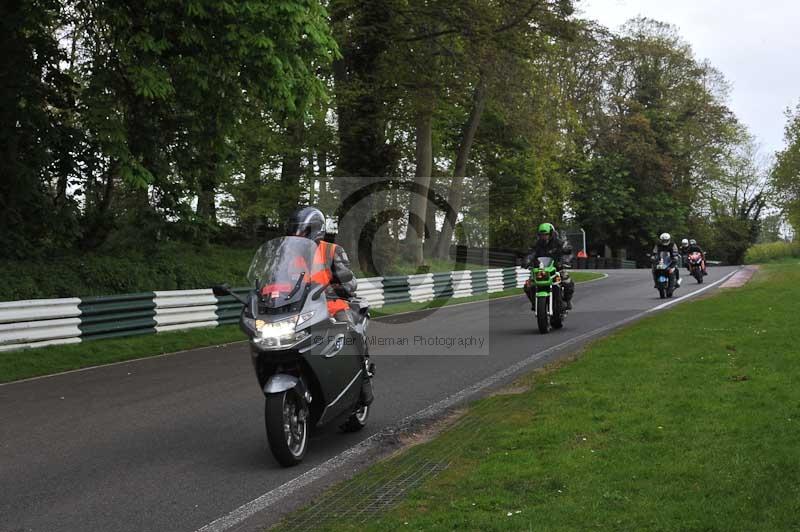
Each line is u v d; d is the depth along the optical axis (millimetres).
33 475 6422
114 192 21875
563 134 39938
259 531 5020
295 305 6457
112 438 7613
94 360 12898
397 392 9523
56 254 19828
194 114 17656
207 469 6469
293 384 6320
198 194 21391
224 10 14750
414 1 25438
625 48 54438
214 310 17219
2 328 12742
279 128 27094
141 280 20062
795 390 7473
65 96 18484
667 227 63031
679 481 5129
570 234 56312
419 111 27219
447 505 5055
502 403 8328
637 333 12445
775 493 4750
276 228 31484
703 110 63438
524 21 26656
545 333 14578
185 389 10148
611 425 6715
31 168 18156
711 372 8680
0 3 16328
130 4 15125
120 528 5176
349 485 5793
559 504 4848
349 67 27047
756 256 80062
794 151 63688
